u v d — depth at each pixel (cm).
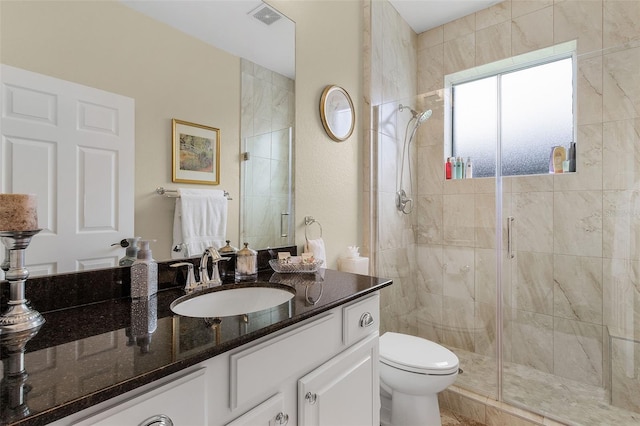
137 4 103
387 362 155
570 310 200
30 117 82
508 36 226
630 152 183
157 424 55
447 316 243
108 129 96
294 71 157
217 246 126
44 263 84
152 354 59
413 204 252
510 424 168
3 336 67
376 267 210
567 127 213
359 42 202
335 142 184
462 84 254
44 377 50
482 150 242
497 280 224
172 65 111
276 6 148
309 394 85
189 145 117
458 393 184
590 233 195
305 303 91
